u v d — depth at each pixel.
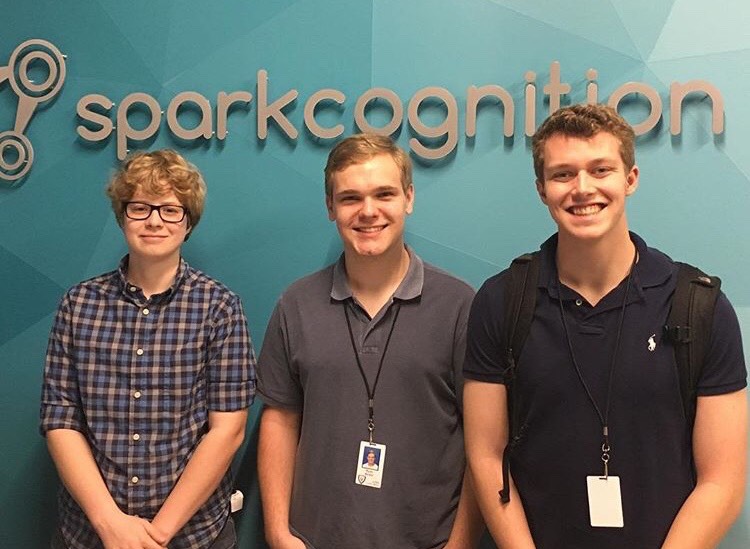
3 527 2.17
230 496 1.93
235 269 2.10
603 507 1.45
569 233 1.44
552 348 1.49
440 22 2.00
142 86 2.10
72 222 2.13
